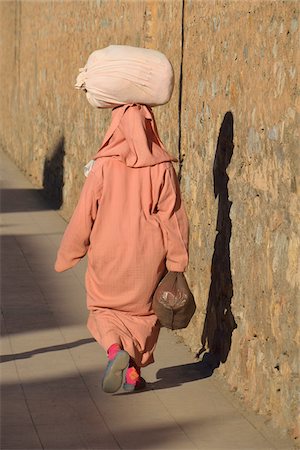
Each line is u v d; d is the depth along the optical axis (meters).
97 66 6.94
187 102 8.87
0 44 29.62
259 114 6.75
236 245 7.30
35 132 21.38
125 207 6.75
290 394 6.16
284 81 6.24
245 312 7.08
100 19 13.84
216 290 7.87
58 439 6.36
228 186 7.52
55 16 18.41
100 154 6.82
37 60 21.08
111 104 6.96
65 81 17.08
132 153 6.79
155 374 7.77
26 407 7.00
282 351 6.31
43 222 15.76
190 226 8.77
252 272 6.91
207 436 6.39
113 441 6.33
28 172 22.62
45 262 12.38
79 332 9.02
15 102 25.52
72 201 16.28
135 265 6.78
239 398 7.10
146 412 6.88
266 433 6.38
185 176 8.95
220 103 7.75
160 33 10.05
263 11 6.66
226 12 7.57
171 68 6.97
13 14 26.02
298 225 5.99
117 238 6.75
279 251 6.34
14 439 6.36
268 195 6.56
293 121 6.07
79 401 7.12
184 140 8.98
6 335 8.94
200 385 7.46
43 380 7.62
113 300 6.88
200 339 8.34
